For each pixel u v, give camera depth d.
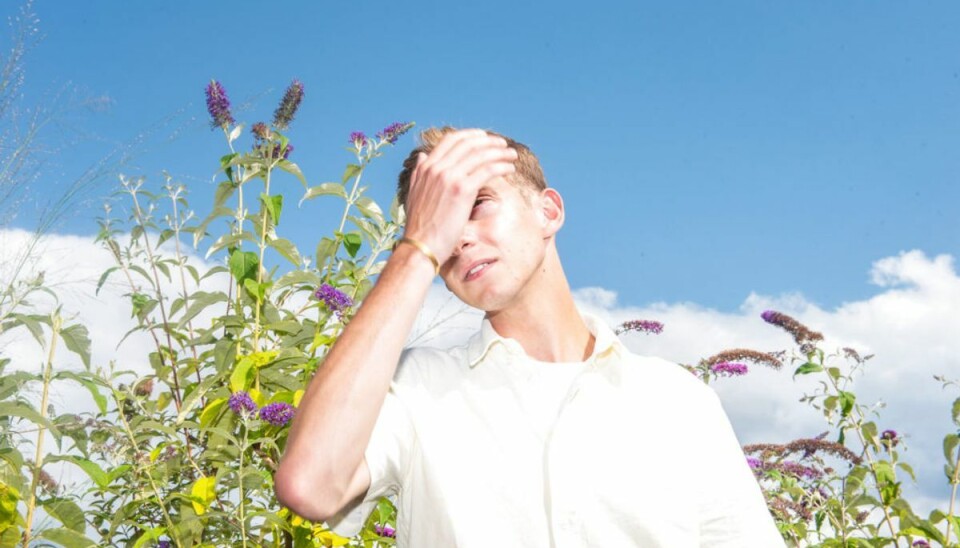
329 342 2.69
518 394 1.13
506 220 1.14
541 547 1.06
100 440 2.36
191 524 2.26
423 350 1.21
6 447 2.16
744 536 1.14
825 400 3.33
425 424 1.10
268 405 2.29
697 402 1.18
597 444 1.09
